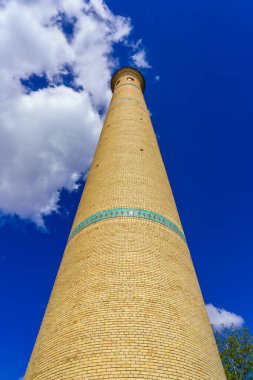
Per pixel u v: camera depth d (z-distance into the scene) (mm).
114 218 9805
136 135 13938
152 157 13141
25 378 7551
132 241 8977
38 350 7625
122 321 6938
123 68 21172
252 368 17625
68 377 6207
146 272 8172
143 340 6602
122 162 12141
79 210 11680
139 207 10203
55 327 7625
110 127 14953
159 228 9875
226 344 19203
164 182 12523
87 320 7129
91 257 8852
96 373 6031
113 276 7984
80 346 6641
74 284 8422
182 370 6402
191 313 8000
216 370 7297
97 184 11727
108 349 6406
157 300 7578
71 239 10562
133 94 18156
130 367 6082
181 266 9242
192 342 7188
